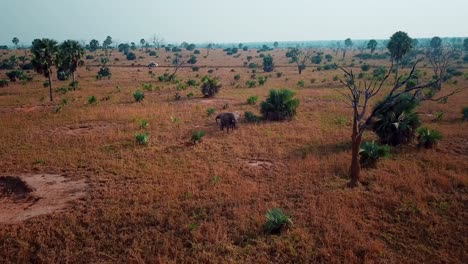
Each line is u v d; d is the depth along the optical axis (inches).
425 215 462.9
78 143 826.8
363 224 446.3
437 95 1461.6
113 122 1053.2
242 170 649.0
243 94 1622.8
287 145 802.8
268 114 1067.9
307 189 555.5
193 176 617.9
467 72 2502.5
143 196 532.4
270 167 665.6
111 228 449.7
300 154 732.0
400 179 571.2
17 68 3014.3
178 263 384.2
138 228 452.1
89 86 1950.1
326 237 413.1
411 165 644.1
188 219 467.8
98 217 477.7
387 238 417.4
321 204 500.4
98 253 401.1
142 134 832.9
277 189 561.9
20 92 1726.1
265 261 380.5
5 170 653.3
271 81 2183.8
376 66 3149.6
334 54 5369.1
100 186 582.6
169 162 693.9
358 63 3609.7
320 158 696.4
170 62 3932.1
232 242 417.1
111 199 527.5
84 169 657.6
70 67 1844.2
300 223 454.3
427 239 414.9
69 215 477.7
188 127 985.5
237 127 975.0
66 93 1664.6
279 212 447.8
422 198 510.0
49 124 1029.2
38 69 1414.9
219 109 1244.5
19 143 828.6
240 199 521.7
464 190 536.7
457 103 1288.1
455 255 384.2
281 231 435.5
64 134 916.0
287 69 3134.8
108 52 5295.3
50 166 672.4
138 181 598.5
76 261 390.3
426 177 578.9
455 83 1851.6
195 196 538.3
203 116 1127.0
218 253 396.5
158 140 853.2
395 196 512.7
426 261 375.2
